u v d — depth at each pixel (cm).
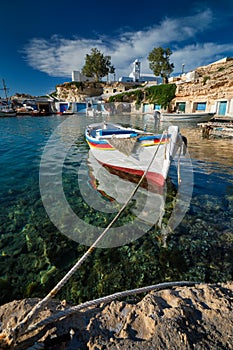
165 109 3288
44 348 128
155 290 207
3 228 396
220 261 313
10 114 3562
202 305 168
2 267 300
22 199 516
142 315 157
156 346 130
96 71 6625
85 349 129
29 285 271
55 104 4925
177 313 155
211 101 2738
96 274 292
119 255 329
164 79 4631
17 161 853
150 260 318
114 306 171
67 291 263
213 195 533
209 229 390
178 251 336
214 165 792
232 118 2188
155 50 4875
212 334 139
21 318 158
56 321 151
